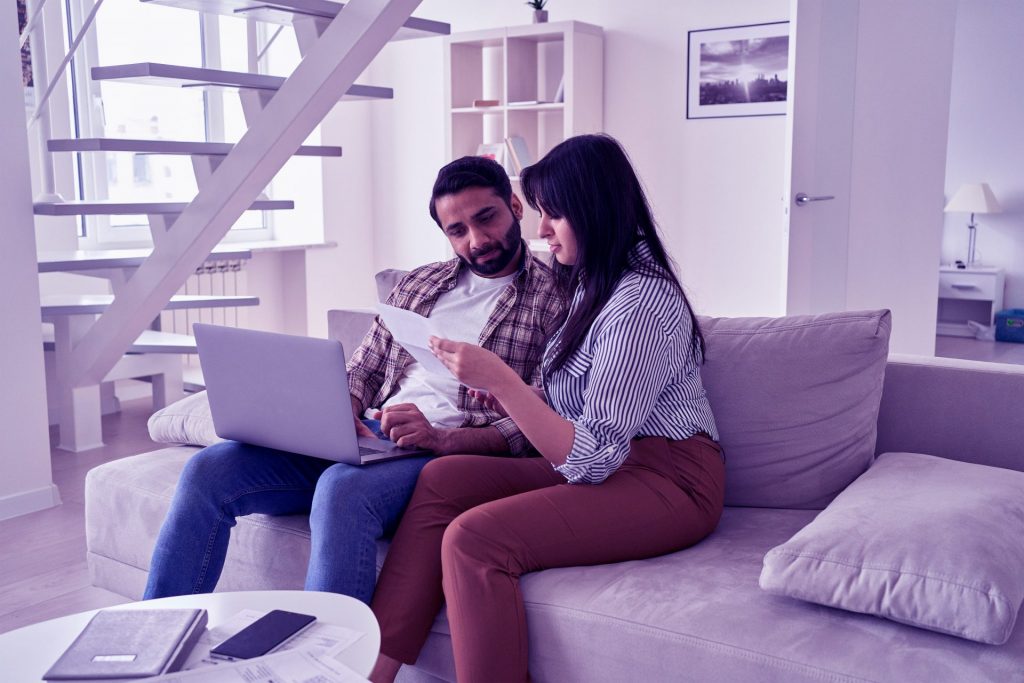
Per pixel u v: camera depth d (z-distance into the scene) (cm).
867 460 183
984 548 130
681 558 160
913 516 139
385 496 165
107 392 450
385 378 215
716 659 131
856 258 422
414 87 572
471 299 204
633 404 156
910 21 400
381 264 606
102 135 443
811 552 138
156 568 172
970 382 185
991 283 659
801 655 126
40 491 309
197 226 329
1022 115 666
